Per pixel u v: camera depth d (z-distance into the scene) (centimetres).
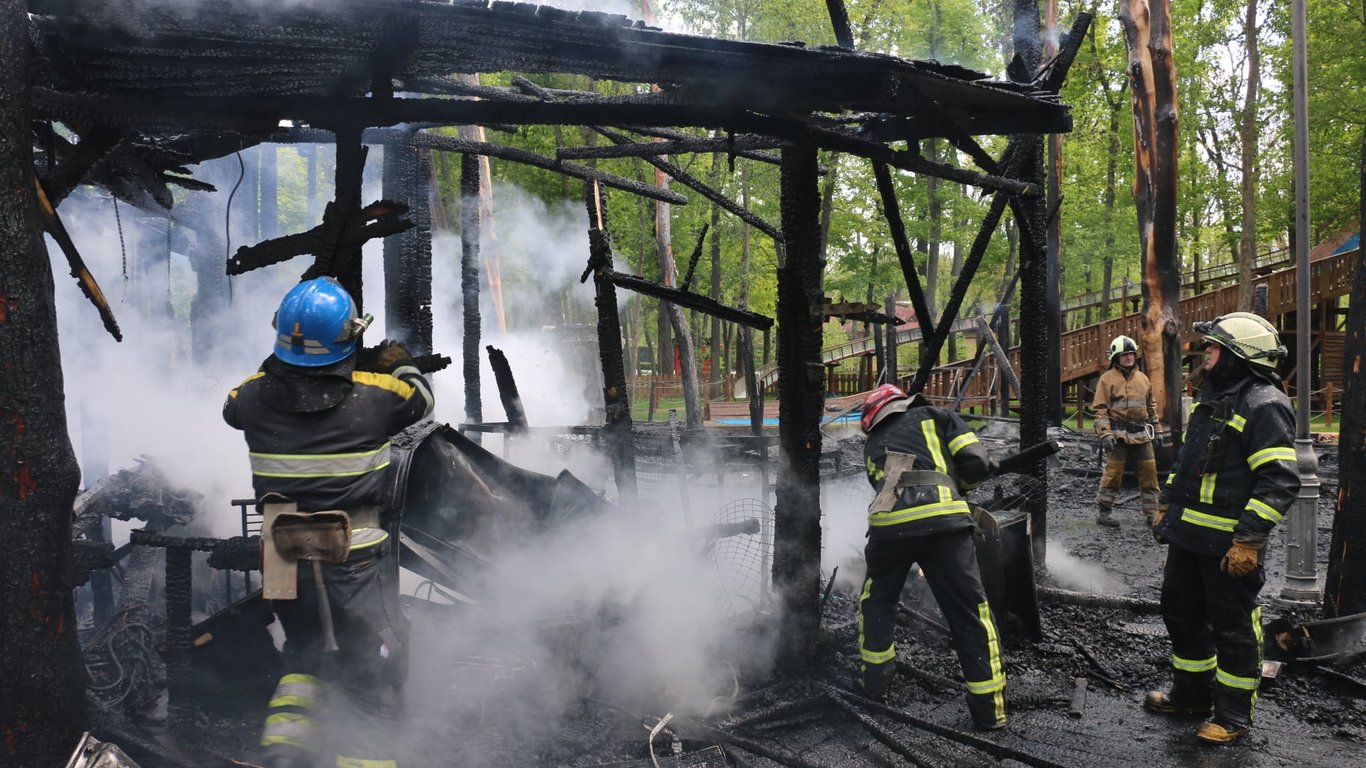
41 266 272
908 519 383
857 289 2528
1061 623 522
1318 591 583
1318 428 1728
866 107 360
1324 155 2381
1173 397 1053
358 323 304
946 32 2072
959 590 382
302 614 290
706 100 356
